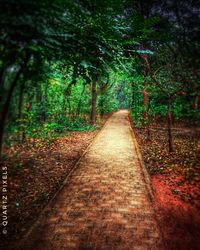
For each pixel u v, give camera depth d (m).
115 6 4.51
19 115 4.33
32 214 5.07
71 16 3.71
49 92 14.37
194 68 8.12
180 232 4.55
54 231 4.41
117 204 5.59
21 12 2.92
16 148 8.23
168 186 6.94
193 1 7.61
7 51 3.17
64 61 4.32
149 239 4.23
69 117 18.89
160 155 10.63
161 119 23.66
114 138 15.20
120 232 4.42
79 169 8.34
